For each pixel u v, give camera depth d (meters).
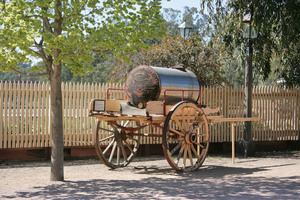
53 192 7.18
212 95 14.05
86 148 12.66
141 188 7.55
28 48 7.76
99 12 8.34
